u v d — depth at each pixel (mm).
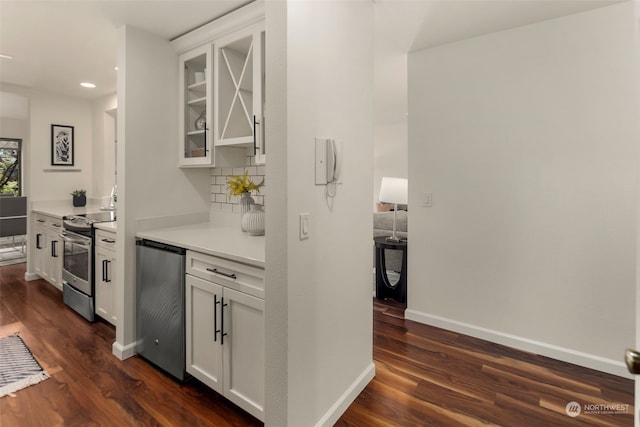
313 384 1534
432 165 2709
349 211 1777
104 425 1649
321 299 1569
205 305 1831
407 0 2000
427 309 2793
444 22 2275
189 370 1928
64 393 1885
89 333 2617
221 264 1729
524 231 2350
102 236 2613
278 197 1354
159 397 1861
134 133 2299
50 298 3350
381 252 3375
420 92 2746
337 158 1606
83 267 2861
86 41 2496
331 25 1585
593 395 1878
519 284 2383
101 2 1978
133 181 2303
